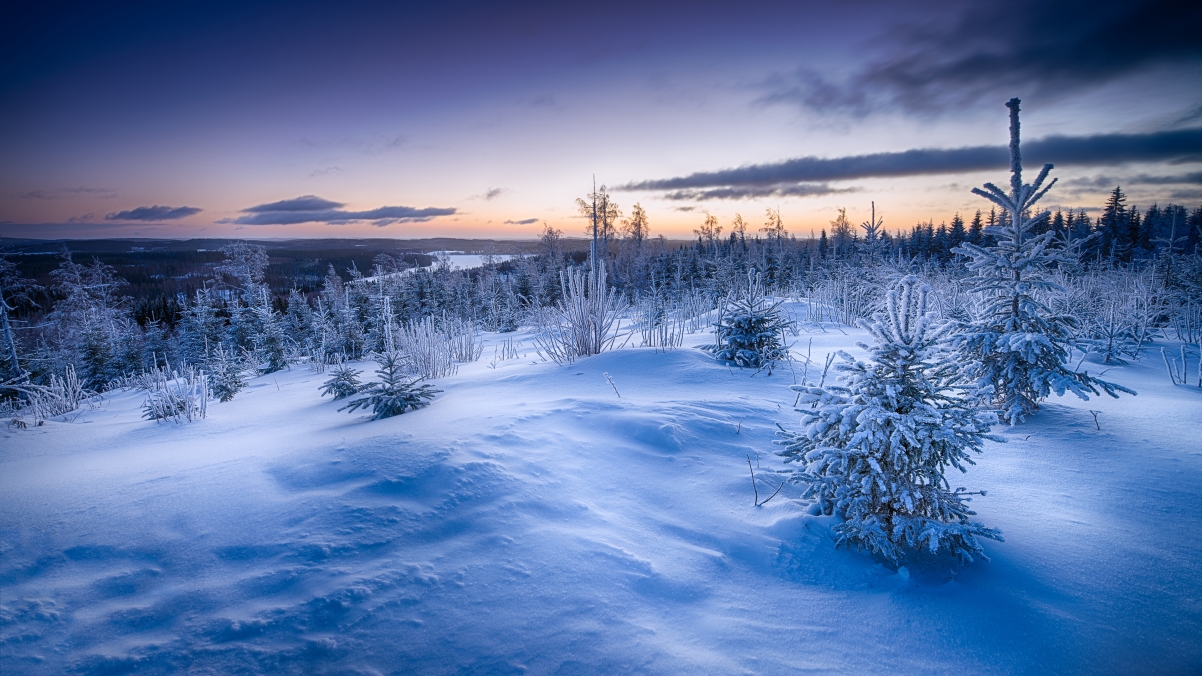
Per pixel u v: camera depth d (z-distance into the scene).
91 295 39.91
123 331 33.94
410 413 5.67
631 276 45.78
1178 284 13.61
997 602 2.58
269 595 2.40
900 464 2.97
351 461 3.82
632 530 3.19
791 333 11.44
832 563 2.91
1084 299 11.16
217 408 8.70
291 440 4.92
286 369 17.83
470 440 4.13
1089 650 2.25
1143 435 4.64
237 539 2.85
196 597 2.38
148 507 3.21
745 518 3.40
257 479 3.65
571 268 9.25
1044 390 5.34
